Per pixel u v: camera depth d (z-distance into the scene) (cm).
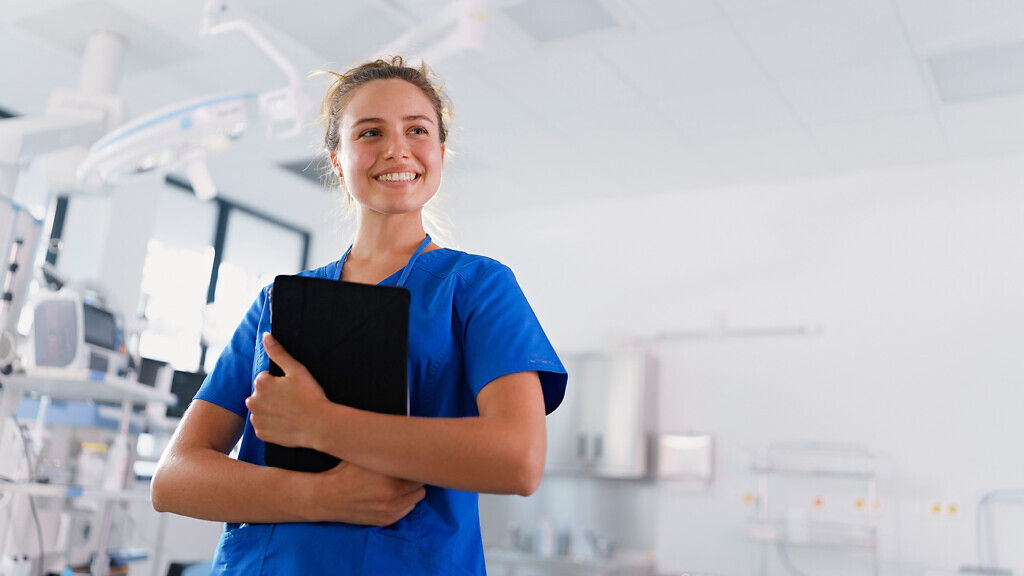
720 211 558
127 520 373
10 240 319
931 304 480
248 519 80
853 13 347
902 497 465
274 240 656
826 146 478
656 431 545
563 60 398
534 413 80
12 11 378
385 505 77
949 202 487
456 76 414
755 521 498
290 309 81
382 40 380
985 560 438
